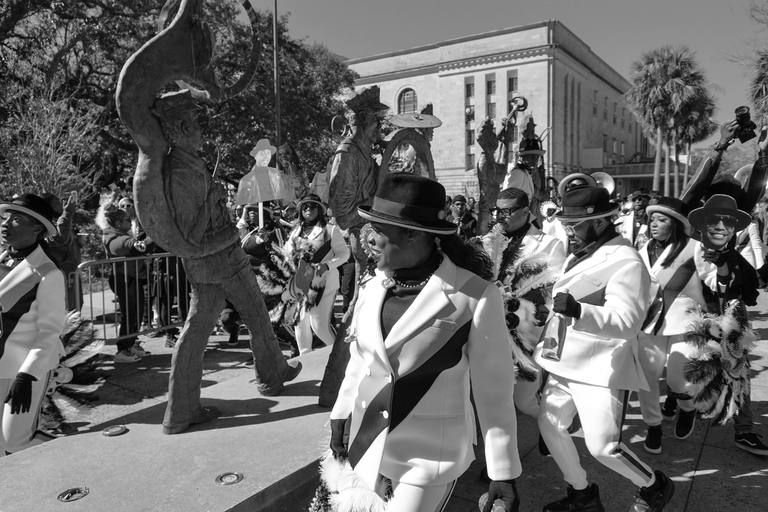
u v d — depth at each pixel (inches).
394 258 71.1
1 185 532.1
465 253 73.4
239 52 845.8
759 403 180.7
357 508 72.2
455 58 2298.2
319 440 119.3
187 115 113.8
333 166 142.0
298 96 936.9
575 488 113.3
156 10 807.7
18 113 633.6
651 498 106.8
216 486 100.9
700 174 160.2
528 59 2149.4
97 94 828.0
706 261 144.3
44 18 757.9
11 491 99.8
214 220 122.7
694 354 142.2
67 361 140.5
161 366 246.2
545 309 129.2
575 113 2364.7
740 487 130.0
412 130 165.5
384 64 2522.1
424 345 67.9
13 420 126.2
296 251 211.8
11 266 140.1
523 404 138.3
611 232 113.7
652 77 1525.6
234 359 257.1
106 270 275.6
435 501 69.1
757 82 542.9
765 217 391.5
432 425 69.5
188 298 291.3
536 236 143.6
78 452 115.4
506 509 66.1
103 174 757.9
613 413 104.4
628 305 103.6
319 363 180.4
